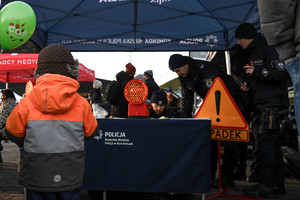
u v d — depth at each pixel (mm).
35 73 1446
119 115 3240
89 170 2270
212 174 3236
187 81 3166
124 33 5562
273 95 2684
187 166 2143
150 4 4863
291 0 1096
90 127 1453
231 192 2879
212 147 3209
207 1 4715
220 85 2521
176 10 4992
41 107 1273
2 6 3633
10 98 4438
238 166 3633
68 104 1314
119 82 3252
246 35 2736
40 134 1274
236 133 2455
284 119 2682
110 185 2240
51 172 1259
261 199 2568
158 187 2178
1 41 3258
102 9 4969
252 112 3332
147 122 2213
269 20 1165
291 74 1177
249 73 2625
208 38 5484
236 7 4730
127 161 2229
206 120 2152
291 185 3307
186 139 2158
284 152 4027
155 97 3141
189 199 2621
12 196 2689
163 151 2182
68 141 1313
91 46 5586
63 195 1291
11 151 6457
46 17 5035
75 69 1479
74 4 4805
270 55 2629
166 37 5531
